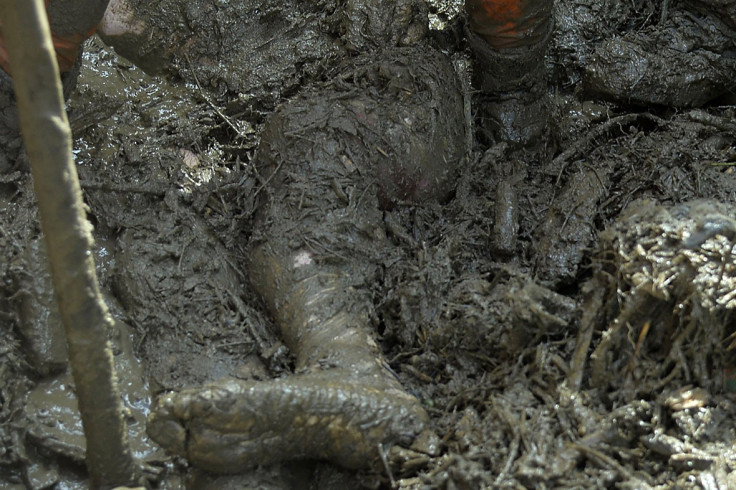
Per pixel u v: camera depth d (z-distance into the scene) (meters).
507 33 2.18
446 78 2.17
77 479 1.88
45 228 1.68
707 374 1.81
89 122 2.21
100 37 2.33
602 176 2.11
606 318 1.88
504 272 1.99
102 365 1.73
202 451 1.80
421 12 2.32
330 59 2.30
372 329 1.97
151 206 2.11
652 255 1.83
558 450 1.79
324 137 2.08
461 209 2.13
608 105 2.30
